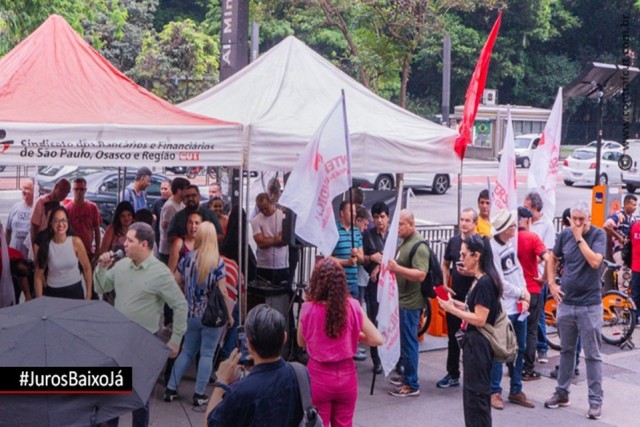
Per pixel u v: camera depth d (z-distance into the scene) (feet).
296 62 30.68
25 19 65.92
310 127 26.53
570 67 190.39
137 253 19.57
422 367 29.55
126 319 12.59
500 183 27.63
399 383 26.84
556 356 31.81
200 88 119.44
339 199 28.63
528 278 27.53
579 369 30.12
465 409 20.15
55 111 22.25
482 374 19.85
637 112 191.62
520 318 24.89
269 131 25.20
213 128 23.65
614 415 25.00
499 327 19.93
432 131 30.09
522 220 27.58
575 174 117.50
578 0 188.85
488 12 170.50
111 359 11.25
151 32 134.00
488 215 29.89
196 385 23.65
